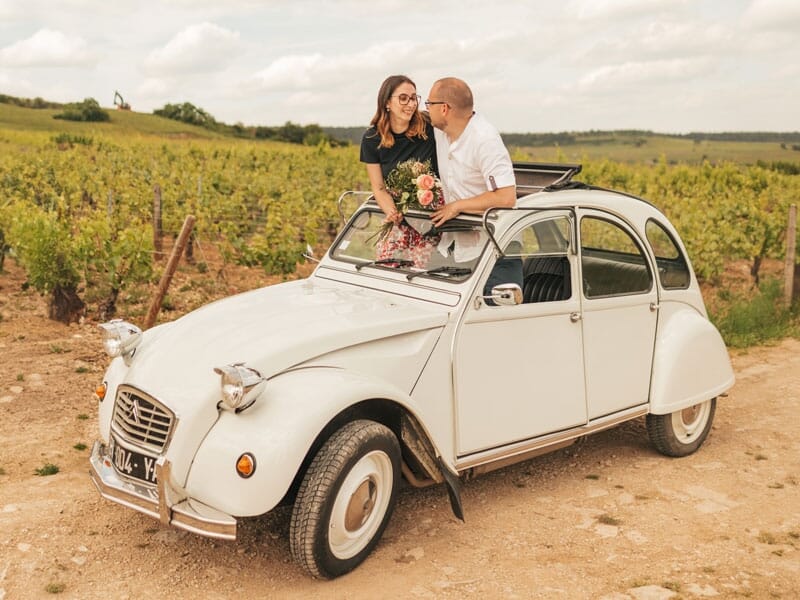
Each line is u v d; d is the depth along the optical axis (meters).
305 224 13.95
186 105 94.94
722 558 4.05
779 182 26.08
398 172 4.59
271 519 4.35
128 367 4.12
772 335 9.77
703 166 28.41
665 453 5.58
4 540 3.96
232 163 31.14
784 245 14.54
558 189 4.77
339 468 3.51
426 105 4.48
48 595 3.50
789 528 4.45
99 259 8.91
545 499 4.79
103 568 3.76
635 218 5.11
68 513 4.31
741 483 5.14
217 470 3.42
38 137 49.81
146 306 9.69
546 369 4.54
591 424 4.85
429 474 4.00
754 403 7.04
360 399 3.57
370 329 3.89
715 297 12.50
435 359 4.05
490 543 4.17
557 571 3.87
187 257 13.34
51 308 8.81
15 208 11.78
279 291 4.71
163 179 19.36
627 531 4.36
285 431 3.37
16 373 6.64
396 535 4.23
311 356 3.71
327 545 3.56
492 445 4.33
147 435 3.62
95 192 18.48
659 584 3.74
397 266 4.66
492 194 4.31
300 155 37.94
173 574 3.74
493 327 4.27
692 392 5.40
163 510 3.43
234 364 3.46
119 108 91.88
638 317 5.13
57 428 5.59
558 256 4.58
